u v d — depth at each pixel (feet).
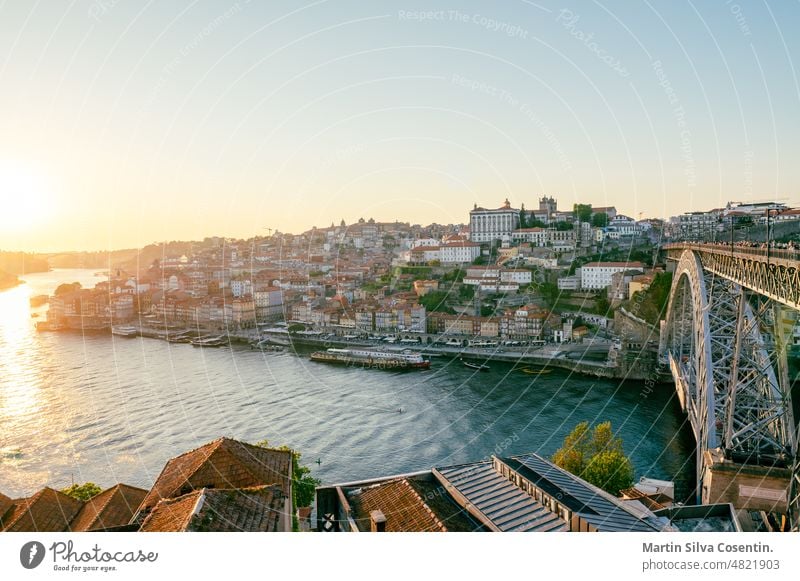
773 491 174.09
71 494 196.13
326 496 146.72
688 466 302.45
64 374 560.61
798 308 141.08
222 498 98.02
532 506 125.18
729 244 245.04
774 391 205.36
